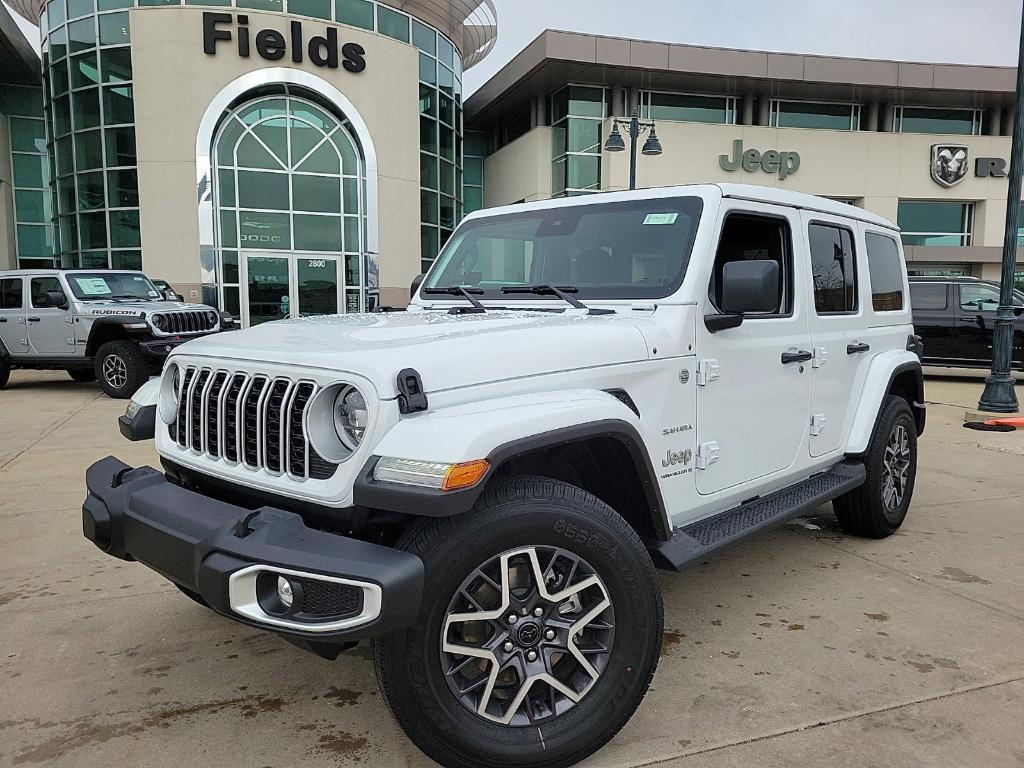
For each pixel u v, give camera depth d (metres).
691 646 3.24
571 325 2.72
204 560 2.10
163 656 3.17
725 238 3.36
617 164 24.42
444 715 2.16
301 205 20.19
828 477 4.09
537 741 2.28
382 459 2.07
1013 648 3.22
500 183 28.66
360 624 1.96
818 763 2.42
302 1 19.72
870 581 3.99
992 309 12.91
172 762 2.44
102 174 19.50
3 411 9.73
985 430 8.62
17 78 24.03
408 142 21.41
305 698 2.85
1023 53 9.26
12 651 3.21
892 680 2.95
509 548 2.21
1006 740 2.54
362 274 20.88
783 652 3.18
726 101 25.91
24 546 4.52
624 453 2.53
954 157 26.58
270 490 2.33
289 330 2.85
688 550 2.77
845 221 4.20
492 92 26.58
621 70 23.38
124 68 19.20
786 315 3.66
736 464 3.30
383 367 2.15
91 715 2.72
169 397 2.94
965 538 4.72
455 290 3.75
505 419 2.15
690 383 3.00
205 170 19.08
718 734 2.58
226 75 19.16
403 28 21.42
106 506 2.54
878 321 4.57
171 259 19.16
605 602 2.36
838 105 26.67
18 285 11.68
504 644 2.26
